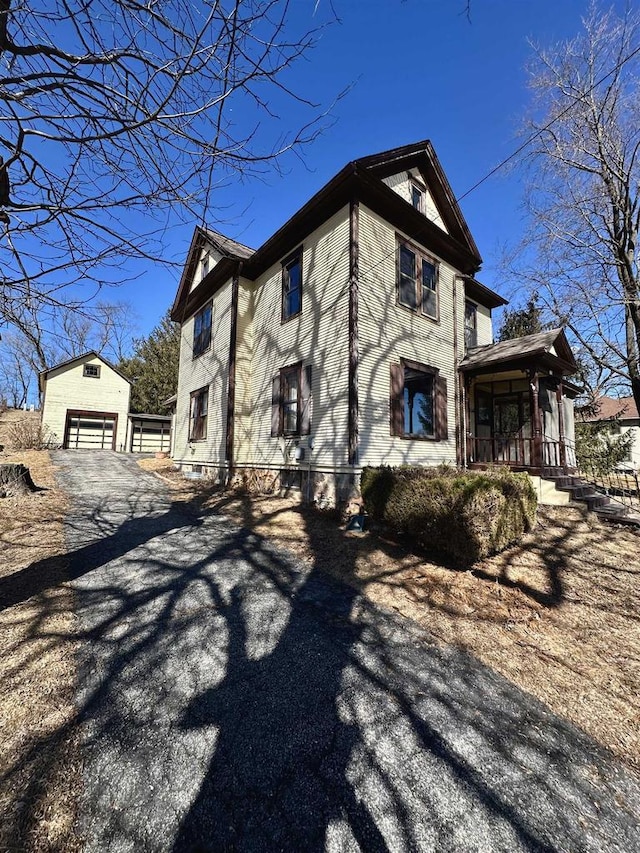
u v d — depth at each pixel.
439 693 2.70
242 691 2.63
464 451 9.84
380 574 4.77
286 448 9.23
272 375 10.08
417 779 2.00
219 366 11.61
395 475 6.18
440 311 9.92
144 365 26.22
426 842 1.68
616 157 10.46
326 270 8.59
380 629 3.54
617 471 14.39
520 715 2.53
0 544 5.29
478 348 11.09
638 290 10.95
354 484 7.37
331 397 8.11
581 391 12.49
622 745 2.31
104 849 1.60
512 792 1.95
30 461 13.28
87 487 9.74
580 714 2.56
